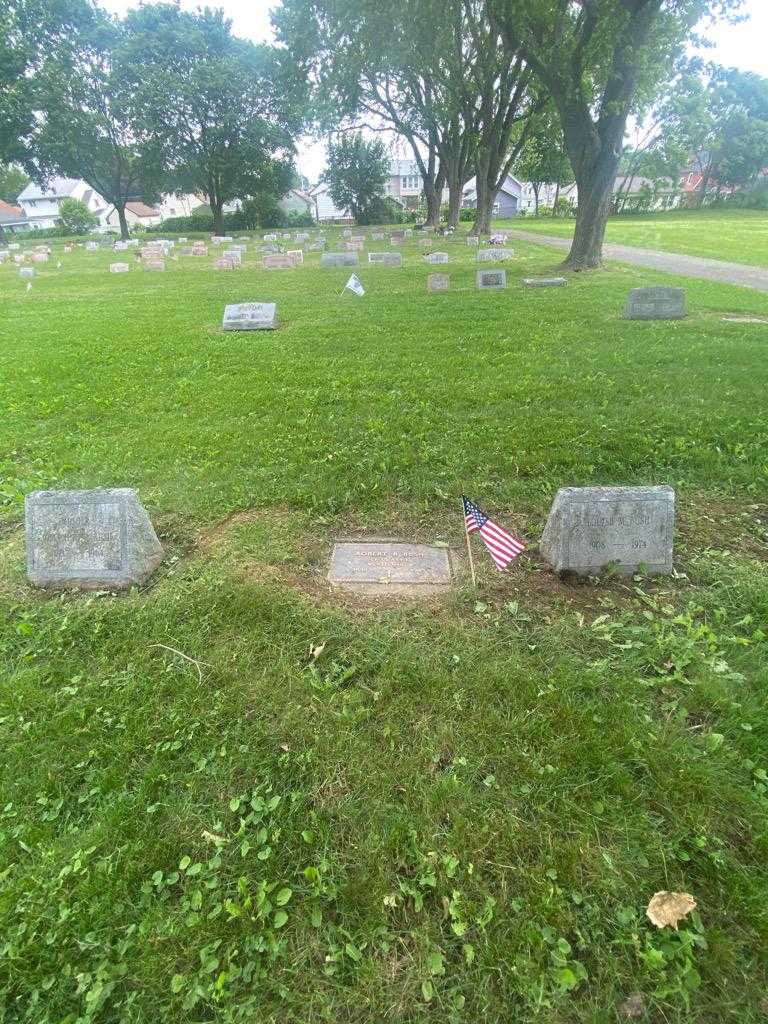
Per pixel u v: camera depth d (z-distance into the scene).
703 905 2.19
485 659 3.34
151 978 2.03
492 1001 1.95
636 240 31.77
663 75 18.69
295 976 2.03
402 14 20.41
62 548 4.14
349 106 33.75
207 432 6.80
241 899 2.26
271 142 50.97
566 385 8.05
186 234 57.00
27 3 40.84
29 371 9.95
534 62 17.44
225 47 47.56
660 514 3.98
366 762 2.77
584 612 3.73
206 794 2.66
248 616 3.74
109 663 3.45
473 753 2.79
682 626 3.57
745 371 8.47
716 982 1.99
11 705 3.14
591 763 2.71
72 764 2.82
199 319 14.72
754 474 5.42
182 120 47.34
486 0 17.42
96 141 45.97
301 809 2.58
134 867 2.35
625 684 3.13
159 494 5.38
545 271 20.67
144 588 4.13
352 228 57.88
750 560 4.21
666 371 8.61
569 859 2.32
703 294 15.65
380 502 5.11
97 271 28.16
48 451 6.49
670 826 2.46
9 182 93.44
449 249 31.88
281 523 4.85
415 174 91.69
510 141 42.38
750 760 2.72
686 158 58.47
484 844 2.40
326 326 13.05
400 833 2.44
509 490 5.25
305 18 26.38
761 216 52.34
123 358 10.69
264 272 25.12
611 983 1.98
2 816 2.59
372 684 3.23
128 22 45.19
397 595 3.93
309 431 6.71
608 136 18.77
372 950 2.10
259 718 3.04
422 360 9.73
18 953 2.09
